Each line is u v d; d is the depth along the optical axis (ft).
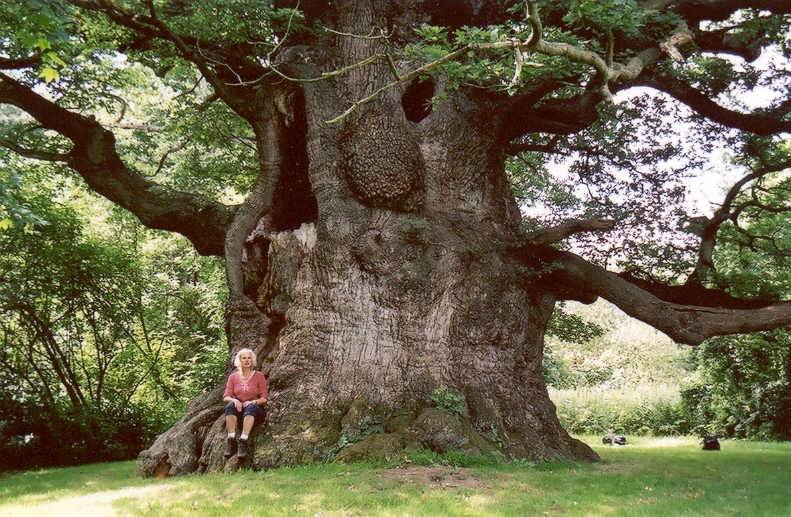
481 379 40.98
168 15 44.50
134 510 24.86
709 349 90.17
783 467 40.88
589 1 31.45
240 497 26.18
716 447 57.67
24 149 46.91
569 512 23.52
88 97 59.67
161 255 98.12
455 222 44.11
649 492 27.91
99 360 61.11
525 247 46.06
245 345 41.75
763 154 60.34
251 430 36.45
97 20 46.47
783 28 51.57
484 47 29.45
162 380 68.74
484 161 46.55
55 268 56.44
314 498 25.43
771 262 68.44
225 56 47.73
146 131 72.84
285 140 46.06
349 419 36.29
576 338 76.79
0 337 56.08
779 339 80.43
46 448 50.67
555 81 44.32
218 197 81.66
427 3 47.47
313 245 43.21
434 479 29.14
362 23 45.73
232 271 43.11
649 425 97.35
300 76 44.65
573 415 99.91
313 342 39.45
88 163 46.34
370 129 42.52
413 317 39.93
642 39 43.55
